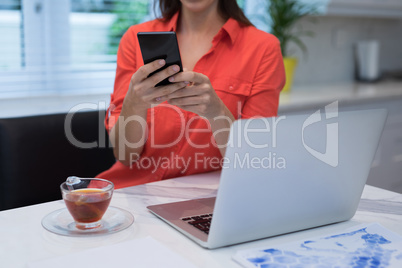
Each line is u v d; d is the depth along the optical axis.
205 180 1.37
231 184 0.82
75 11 2.45
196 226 0.96
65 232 0.92
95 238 0.91
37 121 1.56
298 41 2.99
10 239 0.90
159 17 1.63
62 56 2.46
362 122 0.94
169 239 0.92
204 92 1.16
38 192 1.56
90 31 2.51
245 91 1.49
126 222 0.98
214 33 1.54
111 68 2.58
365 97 2.90
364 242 0.91
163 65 1.08
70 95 2.46
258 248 0.87
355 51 3.73
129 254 0.82
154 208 1.07
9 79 2.28
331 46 3.56
